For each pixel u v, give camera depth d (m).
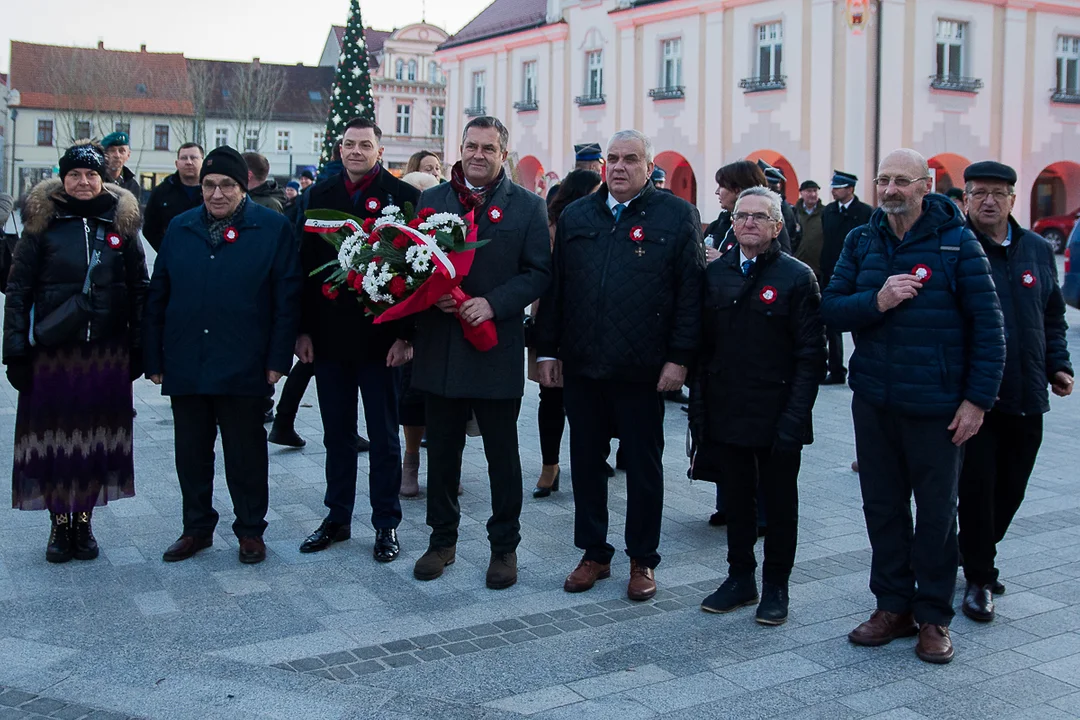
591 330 4.93
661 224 4.88
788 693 4.03
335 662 4.26
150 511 6.28
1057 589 5.22
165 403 9.57
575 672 4.20
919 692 4.05
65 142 58.00
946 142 26.64
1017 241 4.90
